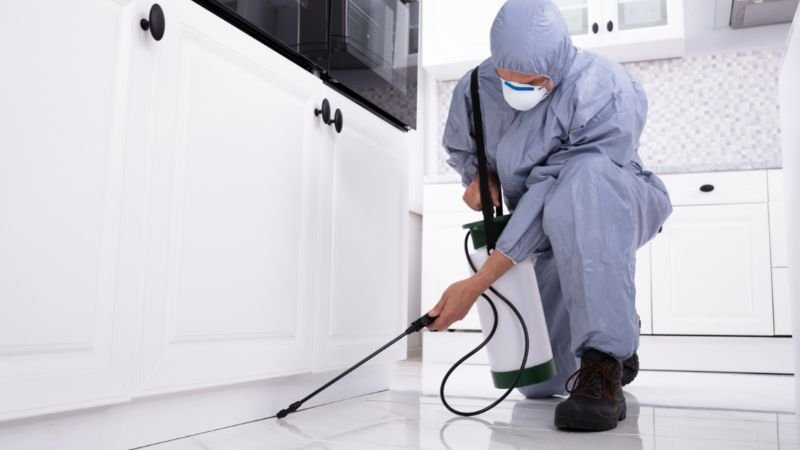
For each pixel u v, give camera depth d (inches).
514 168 65.7
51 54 36.2
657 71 150.7
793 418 62.4
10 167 33.9
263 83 55.9
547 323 75.4
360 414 61.2
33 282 35.1
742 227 122.1
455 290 58.1
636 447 47.8
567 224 57.9
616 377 56.9
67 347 37.1
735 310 121.0
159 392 43.9
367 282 73.7
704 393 83.7
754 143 144.4
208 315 48.8
